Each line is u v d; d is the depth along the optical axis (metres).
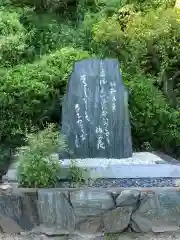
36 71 6.18
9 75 6.04
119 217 4.30
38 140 4.62
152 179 4.80
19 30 7.01
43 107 5.98
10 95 5.84
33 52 6.97
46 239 4.29
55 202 4.30
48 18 7.74
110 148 5.25
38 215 4.34
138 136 6.13
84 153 5.20
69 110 5.23
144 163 4.99
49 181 4.50
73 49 6.64
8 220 4.32
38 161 4.48
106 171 4.80
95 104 5.27
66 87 5.63
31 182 4.46
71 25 7.79
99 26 6.81
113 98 5.29
